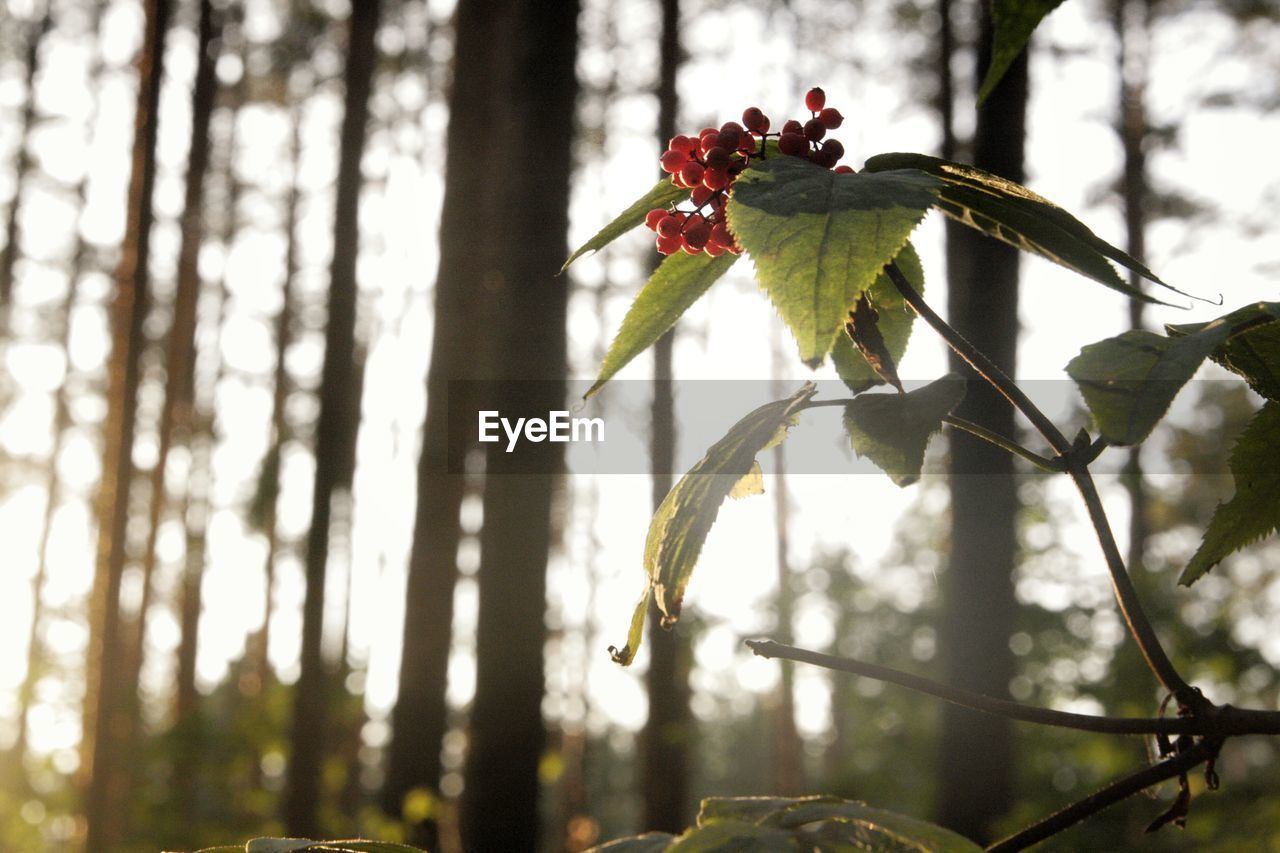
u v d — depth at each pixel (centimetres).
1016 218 72
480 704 628
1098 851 777
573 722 2288
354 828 1178
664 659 1431
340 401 1165
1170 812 72
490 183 1148
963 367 272
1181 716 71
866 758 1491
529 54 669
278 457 1548
